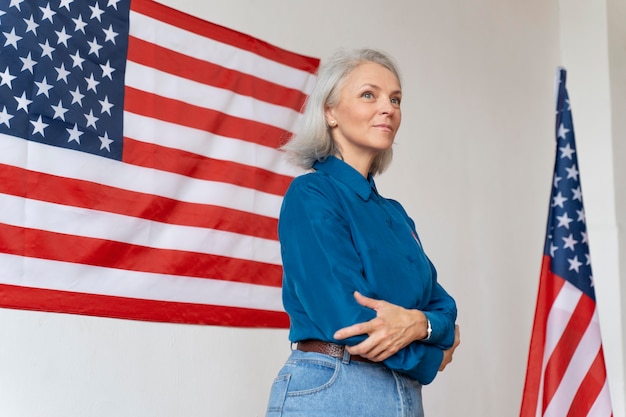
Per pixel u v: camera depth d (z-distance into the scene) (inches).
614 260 206.5
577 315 135.0
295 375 71.9
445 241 174.2
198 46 133.6
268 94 142.6
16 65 111.1
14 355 108.2
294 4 152.8
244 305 132.4
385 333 69.4
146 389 120.6
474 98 188.2
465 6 190.7
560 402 131.0
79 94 117.1
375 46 167.3
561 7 221.9
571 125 142.6
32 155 111.1
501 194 190.2
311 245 72.7
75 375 113.4
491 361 179.3
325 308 70.4
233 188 133.6
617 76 216.5
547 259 137.6
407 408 72.8
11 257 107.7
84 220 115.2
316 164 82.7
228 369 131.0
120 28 123.8
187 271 125.6
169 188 125.3
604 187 210.5
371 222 76.7
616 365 202.1
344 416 69.9
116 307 117.0
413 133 171.6
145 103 124.9
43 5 115.2
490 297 182.2
